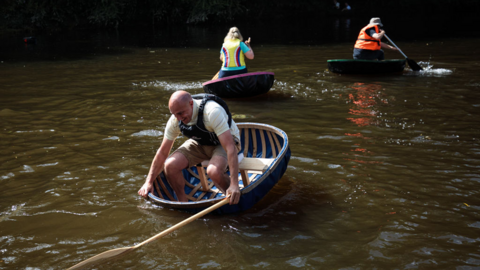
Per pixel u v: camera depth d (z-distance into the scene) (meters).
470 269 2.36
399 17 21.84
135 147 4.37
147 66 9.66
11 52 12.12
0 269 2.44
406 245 2.60
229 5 20.00
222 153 3.15
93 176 3.68
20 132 4.93
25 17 17.64
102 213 3.06
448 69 8.34
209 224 2.89
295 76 8.03
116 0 19.02
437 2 24.59
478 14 22.33
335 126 4.92
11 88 7.39
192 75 8.46
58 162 4.01
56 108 5.98
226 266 2.43
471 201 3.11
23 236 2.79
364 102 5.95
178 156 3.21
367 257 2.49
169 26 19.62
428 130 4.69
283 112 5.57
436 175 3.55
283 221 2.92
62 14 18.31
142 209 3.12
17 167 3.90
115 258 2.53
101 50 12.45
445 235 2.69
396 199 3.17
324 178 3.57
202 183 3.47
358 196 3.24
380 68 7.88
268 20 21.67
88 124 5.20
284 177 3.61
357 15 23.47
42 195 3.34
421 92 6.44
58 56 11.33
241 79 6.08
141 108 5.90
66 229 2.87
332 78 7.76
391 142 4.35
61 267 2.47
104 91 7.05
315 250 2.57
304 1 23.77
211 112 2.90
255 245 2.64
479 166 3.70
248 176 3.70
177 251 2.59
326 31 16.61
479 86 6.75
